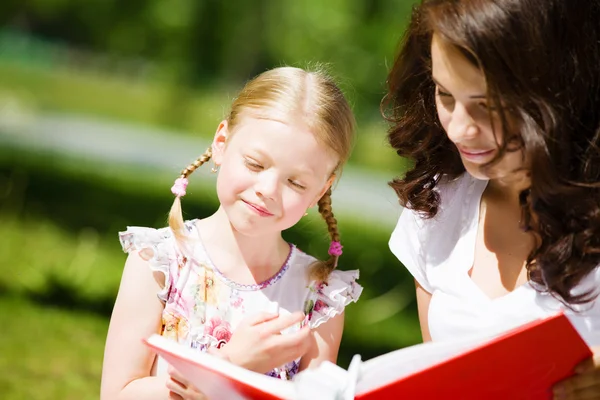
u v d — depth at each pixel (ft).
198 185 45.60
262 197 9.87
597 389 8.75
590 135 9.16
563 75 8.92
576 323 9.64
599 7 9.14
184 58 69.00
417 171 10.69
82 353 21.52
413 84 10.35
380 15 56.80
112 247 33.17
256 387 8.32
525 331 8.02
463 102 8.94
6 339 21.75
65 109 70.38
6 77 77.82
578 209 9.10
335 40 57.21
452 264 10.47
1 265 28.04
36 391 18.66
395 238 11.09
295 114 10.02
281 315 10.56
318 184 10.21
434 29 8.83
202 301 10.42
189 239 10.67
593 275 9.52
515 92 8.68
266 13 63.82
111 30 74.49
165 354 8.68
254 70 67.26
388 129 10.96
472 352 8.01
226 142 10.42
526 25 8.64
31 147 50.70
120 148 56.80
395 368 8.29
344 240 39.19
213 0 65.51
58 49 87.20
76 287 27.35
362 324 30.53
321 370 8.43
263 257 10.71
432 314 10.50
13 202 37.32
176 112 70.33
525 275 10.06
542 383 8.75
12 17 83.76
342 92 10.78
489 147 9.05
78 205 38.93
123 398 9.96
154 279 10.32
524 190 9.62
